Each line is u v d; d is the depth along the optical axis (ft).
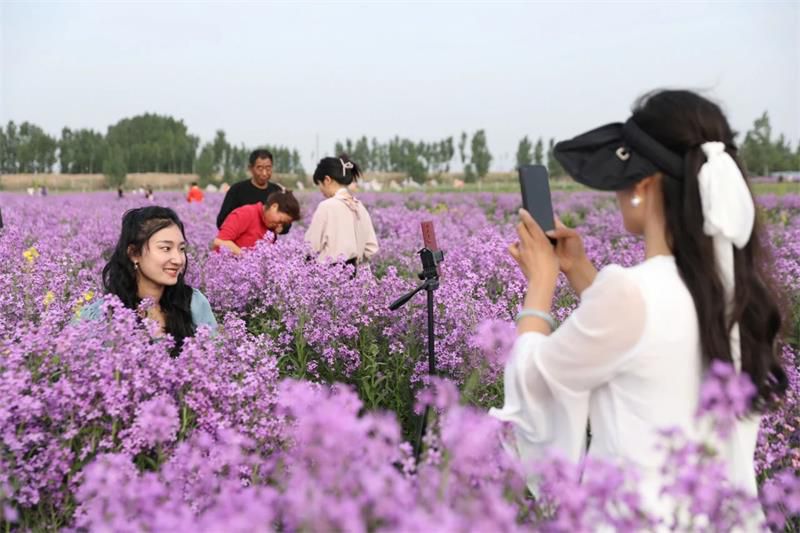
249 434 8.55
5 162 373.40
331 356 13.73
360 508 4.34
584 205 80.23
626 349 5.66
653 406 5.74
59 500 8.03
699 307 5.67
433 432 5.55
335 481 4.45
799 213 65.21
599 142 6.22
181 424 8.69
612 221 46.68
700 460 5.00
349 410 4.97
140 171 394.32
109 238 34.65
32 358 9.13
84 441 8.44
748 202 5.64
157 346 9.27
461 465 4.77
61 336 8.98
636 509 4.89
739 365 6.09
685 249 5.80
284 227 22.35
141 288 11.94
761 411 6.03
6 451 8.04
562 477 4.84
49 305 14.16
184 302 12.17
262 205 22.56
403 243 32.91
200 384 8.95
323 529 4.12
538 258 6.77
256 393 9.23
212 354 9.29
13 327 12.47
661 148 5.84
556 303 15.65
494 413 6.52
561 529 4.62
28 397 7.98
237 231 22.02
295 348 14.55
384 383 13.44
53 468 7.89
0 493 7.31
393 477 4.44
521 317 6.64
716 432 5.41
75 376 8.83
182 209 65.05
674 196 5.89
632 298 5.59
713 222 5.58
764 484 7.97
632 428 5.80
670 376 5.69
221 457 6.67
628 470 5.21
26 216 52.90
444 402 5.08
